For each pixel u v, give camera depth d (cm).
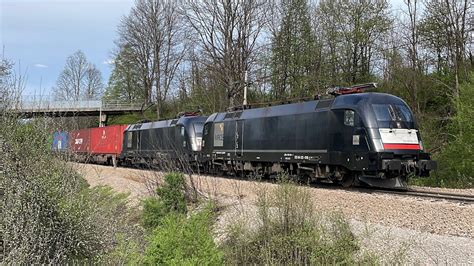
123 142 3859
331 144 1695
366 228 924
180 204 1422
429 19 3366
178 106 5650
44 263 907
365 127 1561
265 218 977
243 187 1653
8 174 987
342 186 1798
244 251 943
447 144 2505
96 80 7769
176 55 5941
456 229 950
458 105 2333
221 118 2514
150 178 1950
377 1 3738
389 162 1495
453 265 773
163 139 3130
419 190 1628
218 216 1320
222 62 4191
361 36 3728
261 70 4200
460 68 3162
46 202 977
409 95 3456
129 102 6450
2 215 944
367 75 3862
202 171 2750
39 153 1114
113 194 2173
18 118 1228
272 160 2036
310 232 871
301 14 4078
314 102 1841
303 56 4062
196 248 632
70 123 1656
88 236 1023
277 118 2022
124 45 6319
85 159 1480
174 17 5994
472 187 2111
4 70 1334
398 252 796
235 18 4166
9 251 915
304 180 1912
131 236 1126
